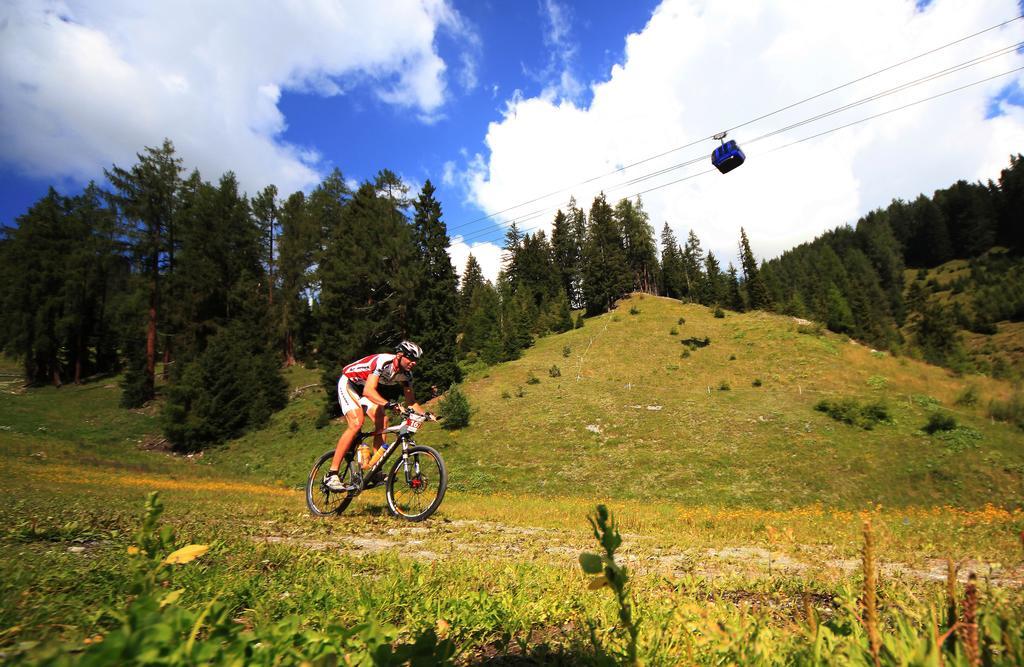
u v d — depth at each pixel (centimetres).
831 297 7006
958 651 81
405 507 534
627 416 3419
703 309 7331
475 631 164
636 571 321
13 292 4741
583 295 8238
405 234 4488
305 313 5584
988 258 11750
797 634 129
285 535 381
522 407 3766
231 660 77
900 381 4128
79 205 5234
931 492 2247
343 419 3797
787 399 3656
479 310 6881
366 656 100
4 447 2420
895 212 14688
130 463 2625
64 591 167
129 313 4616
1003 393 3616
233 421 3603
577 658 139
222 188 4966
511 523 627
